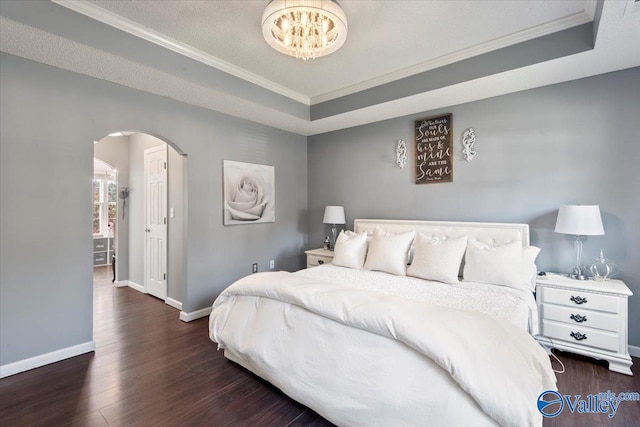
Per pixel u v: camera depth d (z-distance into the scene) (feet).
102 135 8.87
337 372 5.16
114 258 16.81
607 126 8.59
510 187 10.09
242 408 6.14
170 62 8.45
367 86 11.20
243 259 12.96
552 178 9.37
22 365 7.48
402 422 4.38
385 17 7.32
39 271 7.80
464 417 3.91
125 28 7.55
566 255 9.15
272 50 8.88
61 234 8.16
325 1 5.69
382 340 4.89
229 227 12.41
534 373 4.00
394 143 12.76
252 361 6.64
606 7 5.82
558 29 7.64
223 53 9.07
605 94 8.59
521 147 9.87
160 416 5.89
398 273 9.88
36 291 7.75
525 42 8.11
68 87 8.25
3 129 7.29
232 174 12.35
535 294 8.53
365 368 4.88
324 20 6.15
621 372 7.35
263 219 13.73
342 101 12.03
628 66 8.18
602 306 7.54
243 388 6.82
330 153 15.10
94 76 8.64
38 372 7.47
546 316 8.25
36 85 7.74
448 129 11.28
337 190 14.85
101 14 7.11
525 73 8.55
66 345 8.18
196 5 6.87
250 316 7.01
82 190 8.53
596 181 8.75
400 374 4.55
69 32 6.72
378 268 10.32
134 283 15.71
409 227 11.76
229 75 9.96
